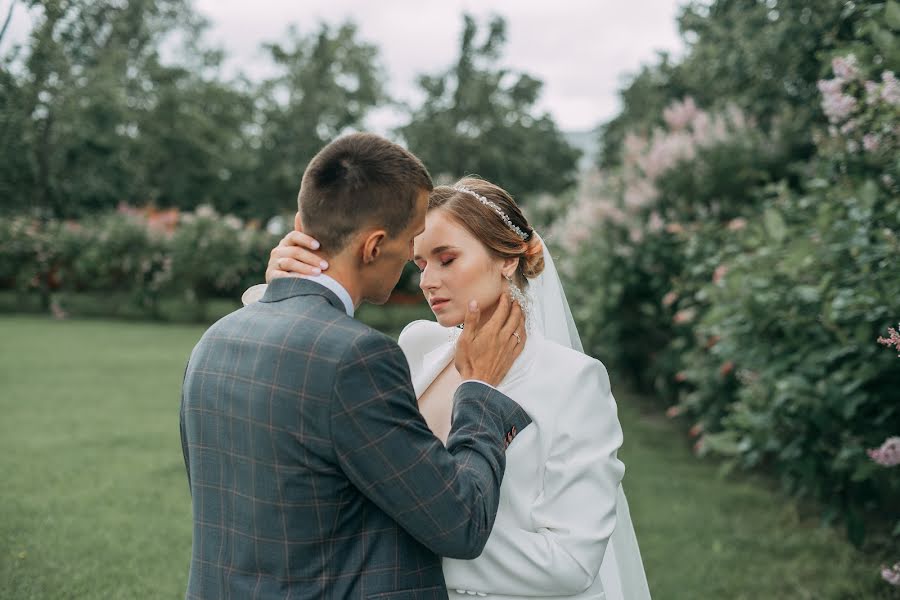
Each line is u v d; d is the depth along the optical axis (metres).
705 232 6.17
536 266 1.66
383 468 1.27
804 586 3.58
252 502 1.31
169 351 10.95
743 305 4.13
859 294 3.38
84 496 4.62
